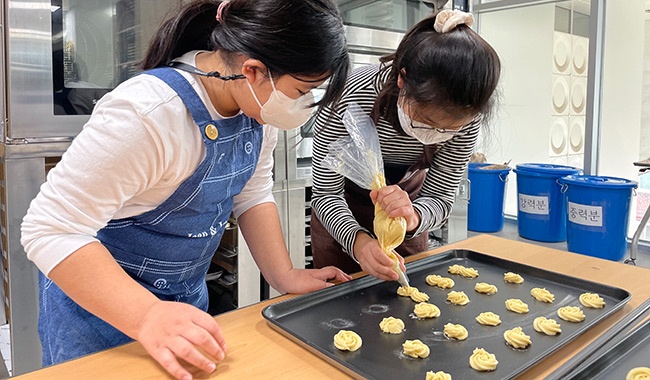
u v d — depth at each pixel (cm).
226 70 76
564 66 412
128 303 72
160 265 91
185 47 85
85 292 71
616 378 73
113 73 144
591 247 303
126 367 74
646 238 349
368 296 102
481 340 84
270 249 106
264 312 89
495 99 96
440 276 112
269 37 68
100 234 87
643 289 106
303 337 83
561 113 419
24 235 72
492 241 139
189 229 89
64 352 88
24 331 143
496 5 381
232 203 97
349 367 73
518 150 428
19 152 132
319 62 70
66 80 136
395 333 86
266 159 105
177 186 81
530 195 349
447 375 71
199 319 73
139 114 70
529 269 114
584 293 102
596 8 329
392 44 198
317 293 99
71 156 70
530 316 93
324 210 119
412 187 138
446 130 100
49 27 131
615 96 350
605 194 292
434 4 209
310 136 190
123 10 142
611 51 341
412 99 93
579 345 82
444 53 87
